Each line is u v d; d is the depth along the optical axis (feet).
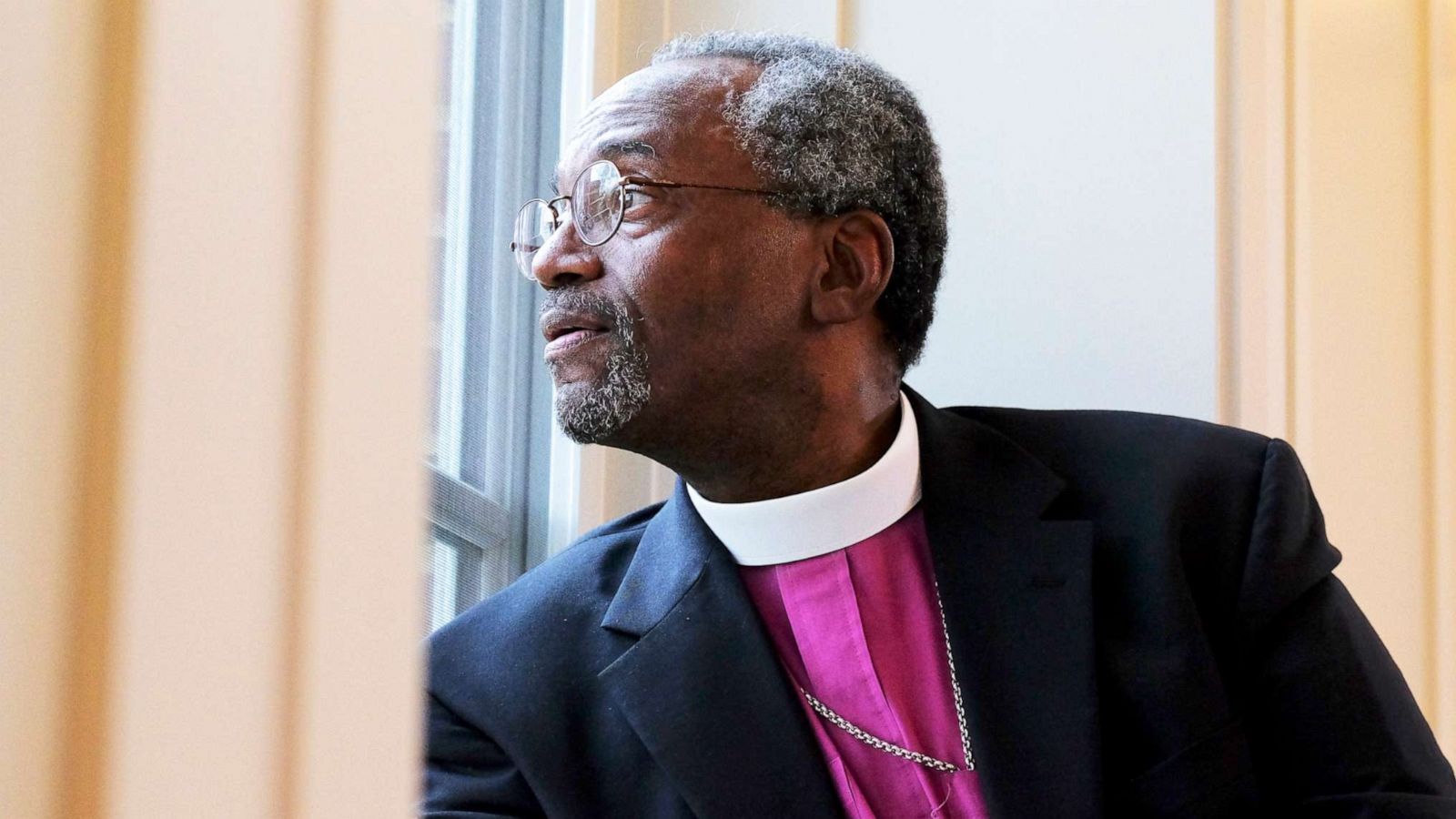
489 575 9.12
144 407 1.67
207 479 1.73
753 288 6.87
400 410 1.99
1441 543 9.68
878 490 6.89
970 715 6.37
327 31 1.88
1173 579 6.51
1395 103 9.87
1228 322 8.97
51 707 1.62
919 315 7.46
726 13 9.89
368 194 1.94
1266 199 9.15
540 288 9.62
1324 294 9.29
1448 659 9.61
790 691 6.51
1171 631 6.42
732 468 6.98
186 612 1.71
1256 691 6.48
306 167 1.86
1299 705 6.37
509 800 6.66
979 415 7.55
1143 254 9.10
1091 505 6.86
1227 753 6.26
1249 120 9.11
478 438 9.06
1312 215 9.28
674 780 6.33
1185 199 9.05
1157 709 6.31
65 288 1.63
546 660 6.88
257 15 1.80
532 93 9.68
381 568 1.95
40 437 1.61
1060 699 6.30
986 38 9.61
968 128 9.57
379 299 1.95
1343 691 6.37
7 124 1.57
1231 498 6.81
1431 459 9.73
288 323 1.83
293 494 1.83
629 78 7.30
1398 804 6.03
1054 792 6.13
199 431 1.73
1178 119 9.12
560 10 9.78
